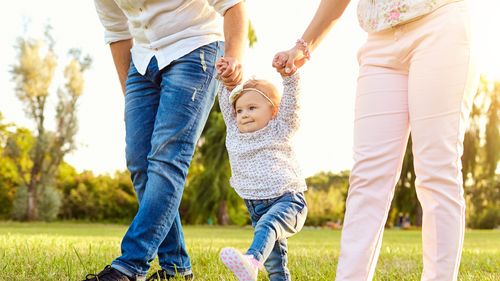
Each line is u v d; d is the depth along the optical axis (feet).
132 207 102.17
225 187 81.87
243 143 8.72
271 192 8.43
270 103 8.74
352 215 7.62
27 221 99.66
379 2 7.54
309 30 8.19
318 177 115.44
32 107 101.71
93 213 101.71
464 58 7.15
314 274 11.73
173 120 9.42
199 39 9.73
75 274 10.64
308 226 102.01
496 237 50.31
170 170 9.37
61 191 103.65
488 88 84.84
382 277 11.64
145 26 9.84
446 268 7.21
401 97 7.55
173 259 10.55
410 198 79.10
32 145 102.68
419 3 7.22
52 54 103.30
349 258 7.49
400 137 7.57
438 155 7.23
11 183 104.53
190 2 9.73
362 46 7.86
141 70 10.03
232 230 63.87
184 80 9.53
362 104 7.71
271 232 7.90
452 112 7.20
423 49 7.23
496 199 101.55
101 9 10.79
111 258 13.87
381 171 7.55
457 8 7.22
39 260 12.22
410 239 43.55
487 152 85.10
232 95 8.84
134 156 10.05
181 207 90.53
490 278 11.73
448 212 7.22
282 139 8.57
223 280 10.55
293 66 8.25
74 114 103.24
